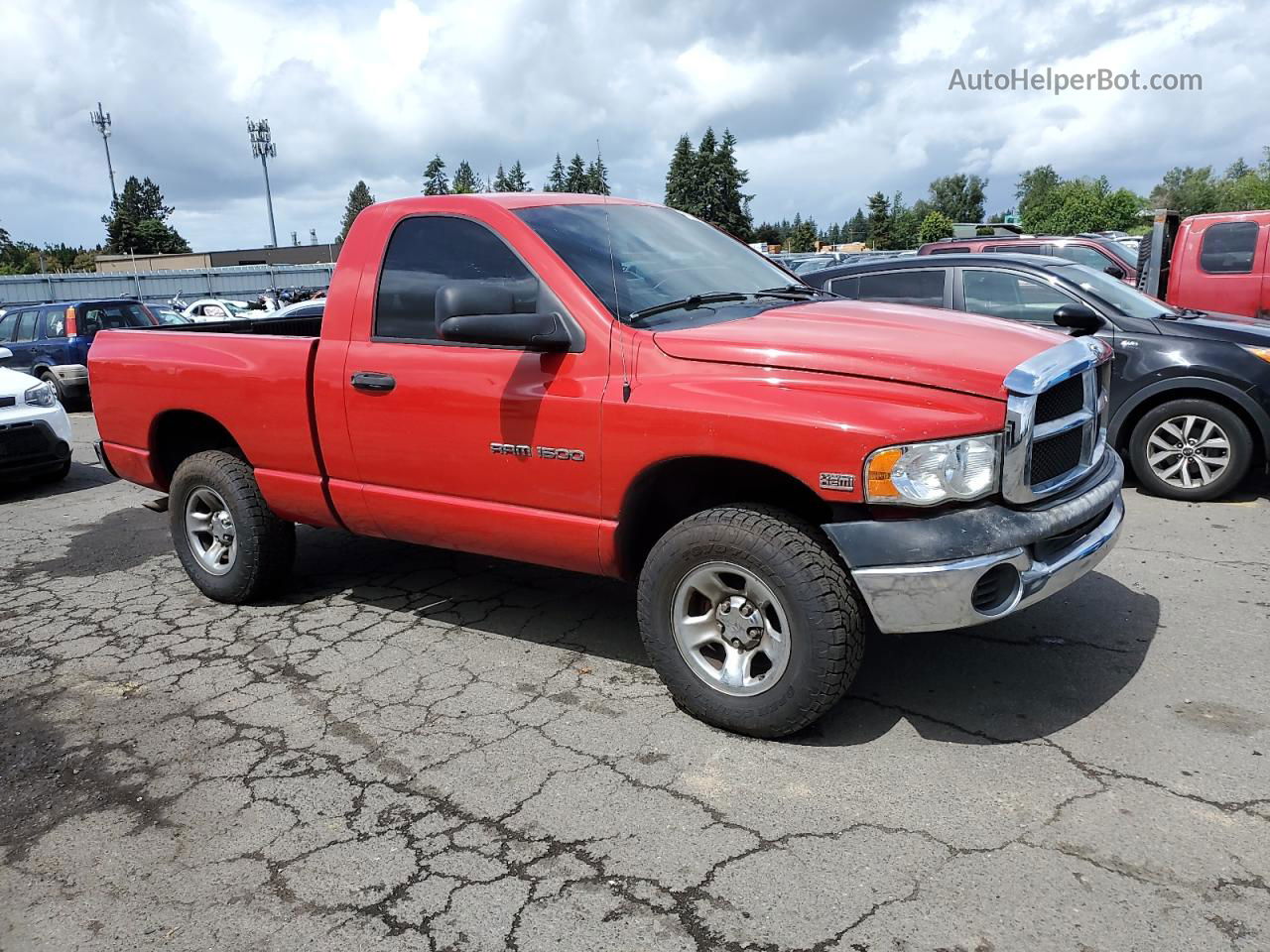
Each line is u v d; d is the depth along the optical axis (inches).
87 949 95.8
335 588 201.5
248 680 157.8
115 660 169.0
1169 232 400.5
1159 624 163.2
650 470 128.7
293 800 121.1
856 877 100.3
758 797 116.0
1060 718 131.9
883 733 130.0
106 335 204.5
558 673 154.8
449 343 148.4
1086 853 102.3
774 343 124.4
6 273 3292.3
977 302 273.0
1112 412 254.7
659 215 174.4
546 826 112.5
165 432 199.5
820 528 124.0
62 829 117.6
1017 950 88.8
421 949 93.4
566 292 137.5
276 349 169.9
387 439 155.7
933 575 112.3
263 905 101.1
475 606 187.5
